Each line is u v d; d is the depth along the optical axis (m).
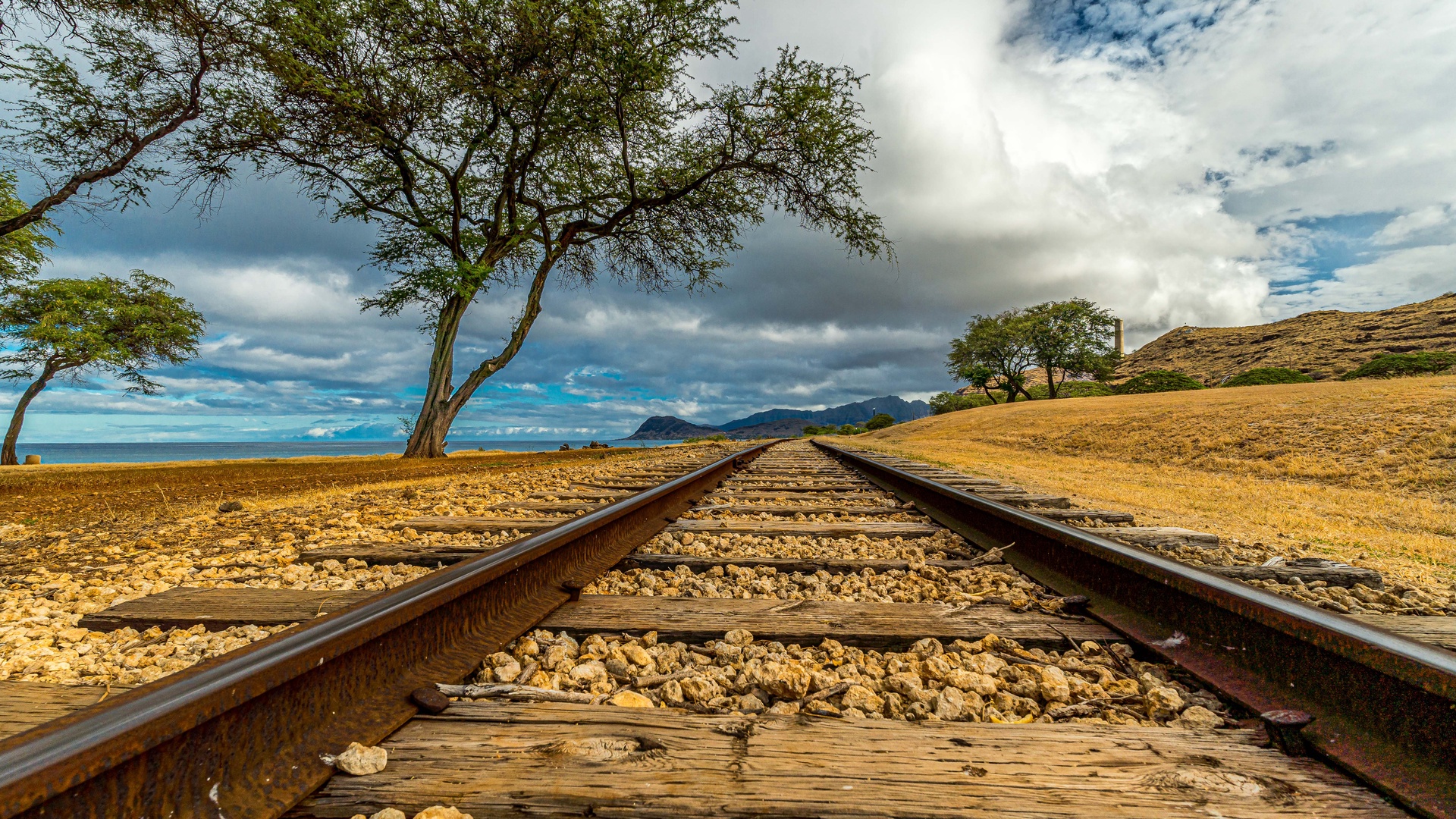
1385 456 9.13
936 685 1.82
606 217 20.53
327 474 10.28
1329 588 3.00
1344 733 1.37
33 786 0.84
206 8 12.53
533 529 4.35
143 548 3.97
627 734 1.38
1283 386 22.03
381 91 14.81
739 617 2.30
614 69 15.40
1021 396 66.19
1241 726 1.55
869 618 2.31
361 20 13.80
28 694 1.66
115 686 1.72
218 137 14.95
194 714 1.06
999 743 1.36
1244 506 6.40
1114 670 1.97
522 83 15.05
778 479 8.36
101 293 26.55
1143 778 1.23
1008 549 3.47
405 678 1.64
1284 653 1.65
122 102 14.31
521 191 18.98
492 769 1.25
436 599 1.76
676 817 1.10
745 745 1.34
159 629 2.34
